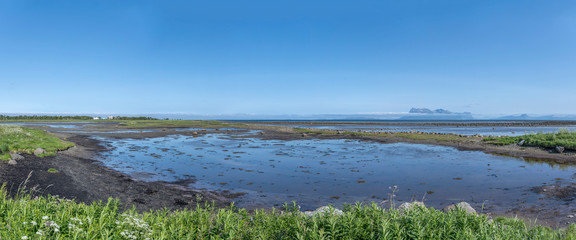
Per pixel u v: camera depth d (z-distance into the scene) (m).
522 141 34.19
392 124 151.50
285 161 27.45
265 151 35.03
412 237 4.68
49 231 4.47
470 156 30.11
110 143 42.97
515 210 12.88
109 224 4.97
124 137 54.47
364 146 40.28
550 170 22.22
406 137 50.78
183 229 5.16
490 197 15.17
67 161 22.66
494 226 5.37
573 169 22.53
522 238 5.41
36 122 114.50
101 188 15.50
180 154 32.00
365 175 21.11
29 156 22.17
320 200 15.01
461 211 5.64
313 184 18.39
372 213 5.41
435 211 5.59
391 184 18.36
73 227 4.46
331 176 20.78
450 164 25.56
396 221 4.97
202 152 33.84
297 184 18.38
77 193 13.95
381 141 46.66
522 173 21.23
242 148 38.16
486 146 36.38
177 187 17.19
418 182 18.89
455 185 17.97
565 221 11.25
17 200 6.07
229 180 19.39
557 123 157.38
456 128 108.12
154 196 14.76
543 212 12.49
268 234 5.28
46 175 16.67
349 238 4.75
